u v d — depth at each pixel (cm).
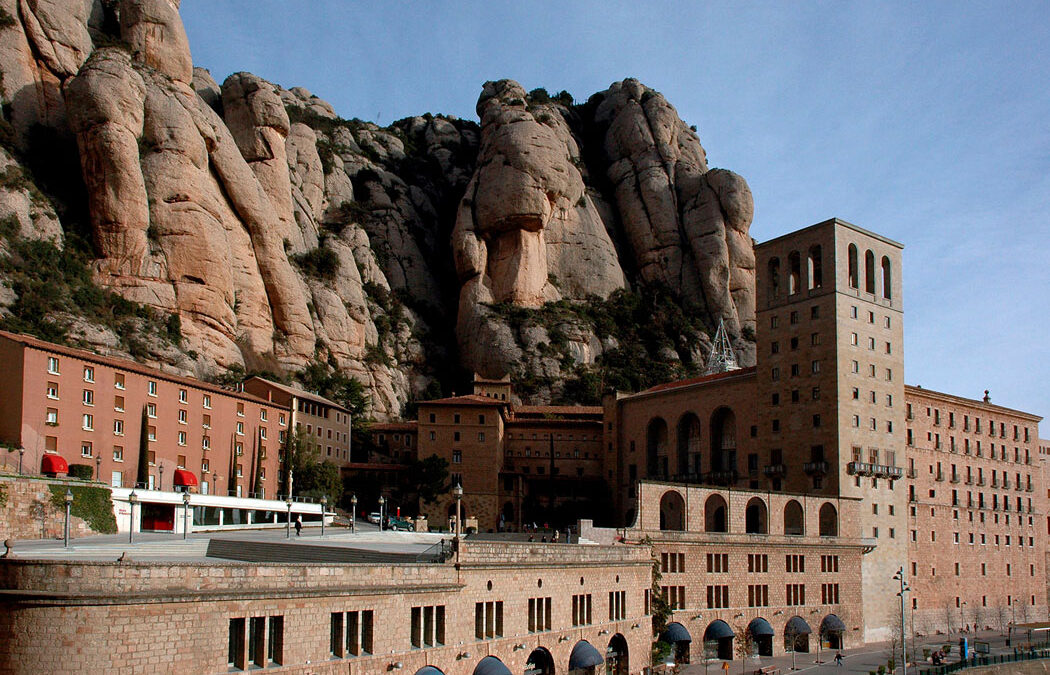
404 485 14200
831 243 11838
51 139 14850
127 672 3622
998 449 14050
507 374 18762
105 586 3641
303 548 5988
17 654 3516
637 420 14800
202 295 14512
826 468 11375
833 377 11519
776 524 10488
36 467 8844
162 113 14962
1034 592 14200
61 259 13288
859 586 11031
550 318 19725
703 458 13438
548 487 15112
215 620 3925
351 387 16375
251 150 18125
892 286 12500
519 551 6022
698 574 9231
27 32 14962
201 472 11100
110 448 9762
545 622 6297
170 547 6178
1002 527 13788
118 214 13900
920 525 12331
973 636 12300
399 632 4888
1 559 3653
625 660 7288
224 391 11631
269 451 12538
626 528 8869
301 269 18138
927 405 12875
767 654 9850
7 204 13125
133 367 10144
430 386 19500
